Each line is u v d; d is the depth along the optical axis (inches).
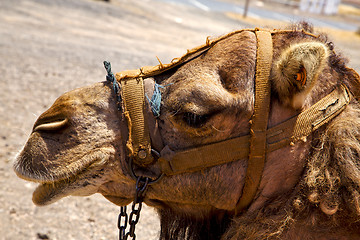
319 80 98.1
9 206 198.1
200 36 762.8
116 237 186.2
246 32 101.0
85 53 484.4
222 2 1531.7
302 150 97.7
